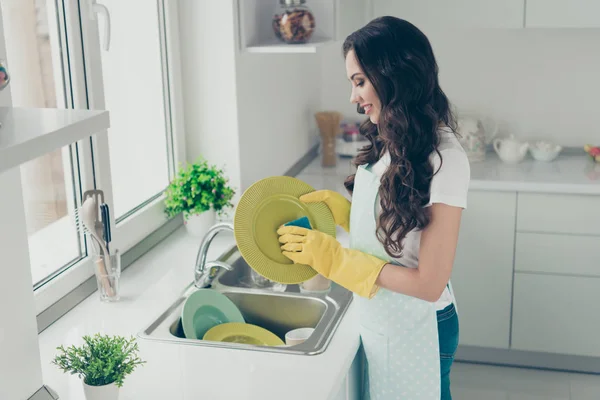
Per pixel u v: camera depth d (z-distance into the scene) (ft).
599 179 10.30
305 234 5.97
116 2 7.64
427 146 5.52
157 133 8.71
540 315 10.66
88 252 7.21
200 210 8.40
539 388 10.39
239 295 7.18
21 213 4.64
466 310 10.86
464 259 10.69
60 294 6.61
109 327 6.31
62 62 6.77
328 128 11.48
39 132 3.40
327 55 12.44
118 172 7.88
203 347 5.91
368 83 5.52
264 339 6.68
